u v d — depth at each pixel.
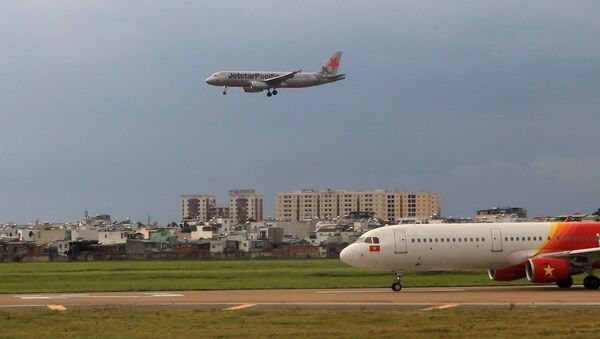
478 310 83.69
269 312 83.44
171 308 89.56
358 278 156.12
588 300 95.81
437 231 118.75
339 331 69.38
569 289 117.38
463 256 118.50
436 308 86.56
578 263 117.19
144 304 95.31
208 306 91.75
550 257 117.38
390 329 70.25
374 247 116.75
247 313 82.69
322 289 123.81
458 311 82.69
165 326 73.56
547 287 122.12
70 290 127.50
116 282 153.00
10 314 82.94
